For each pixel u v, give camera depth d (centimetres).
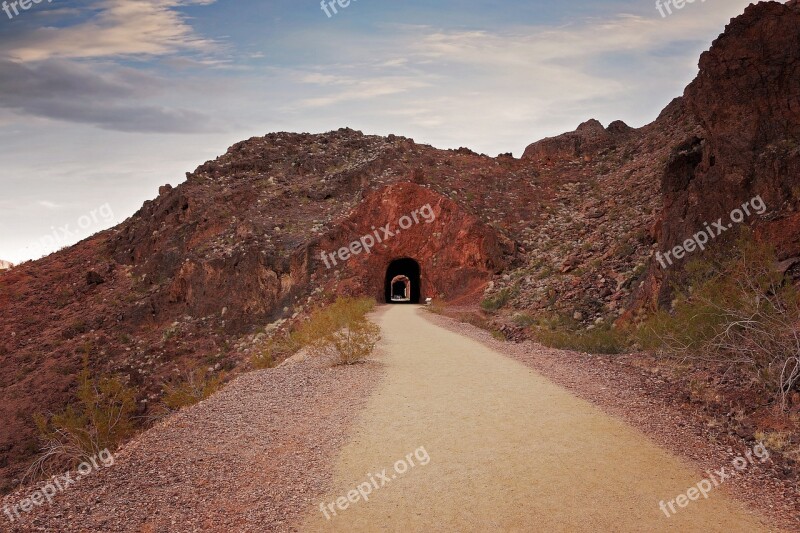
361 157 6056
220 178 5984
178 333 4141
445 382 1298
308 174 5931
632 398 1095
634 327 1980
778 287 1241
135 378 3588
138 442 961
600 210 4556
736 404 995
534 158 6525
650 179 4462
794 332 1017
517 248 4388
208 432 997
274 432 987
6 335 4716
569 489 736
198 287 4500
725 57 2167
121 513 708
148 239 5547
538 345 1827
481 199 5322
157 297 4634
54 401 3484
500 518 675
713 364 1197
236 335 4025
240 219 5138
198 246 4962
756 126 2080
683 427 934
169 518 697
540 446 874
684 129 4981
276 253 4419
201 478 807
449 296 4222
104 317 4644
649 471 782
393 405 1120
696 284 1435
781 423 898
